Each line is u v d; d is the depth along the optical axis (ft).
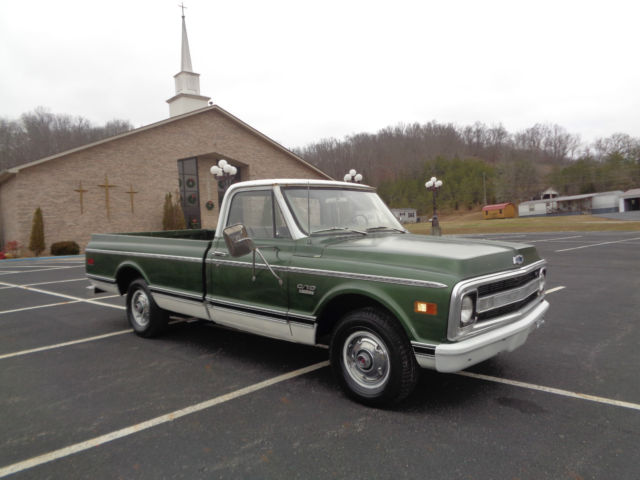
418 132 382.83
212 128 88.99
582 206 237.25
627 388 12.21
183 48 92.94
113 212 75.00
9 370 14.74
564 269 37.47
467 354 9.61
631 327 18.62
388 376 10.59
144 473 8.53
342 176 303.89
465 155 369.91
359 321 11.00
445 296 9.56
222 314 14.52
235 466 8.67
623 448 9.02
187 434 10.04
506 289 11.10
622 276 32.76
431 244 12.09
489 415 10.64
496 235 107.04
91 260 20.94
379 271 10.66
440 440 9.46
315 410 11.10
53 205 68.33
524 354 15.30
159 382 13.33
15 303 27.61
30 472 8.69
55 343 17.97
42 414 11.32
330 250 11.94
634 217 167.53
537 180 282.56
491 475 8.13
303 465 8.63
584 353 15.31
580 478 7.98
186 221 91.25
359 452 9.04
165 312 18.02
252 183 14.02
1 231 76.89
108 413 11.27
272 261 12.87
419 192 316.60
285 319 12.50
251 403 11.63
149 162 79.61
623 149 270.87
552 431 9.79
